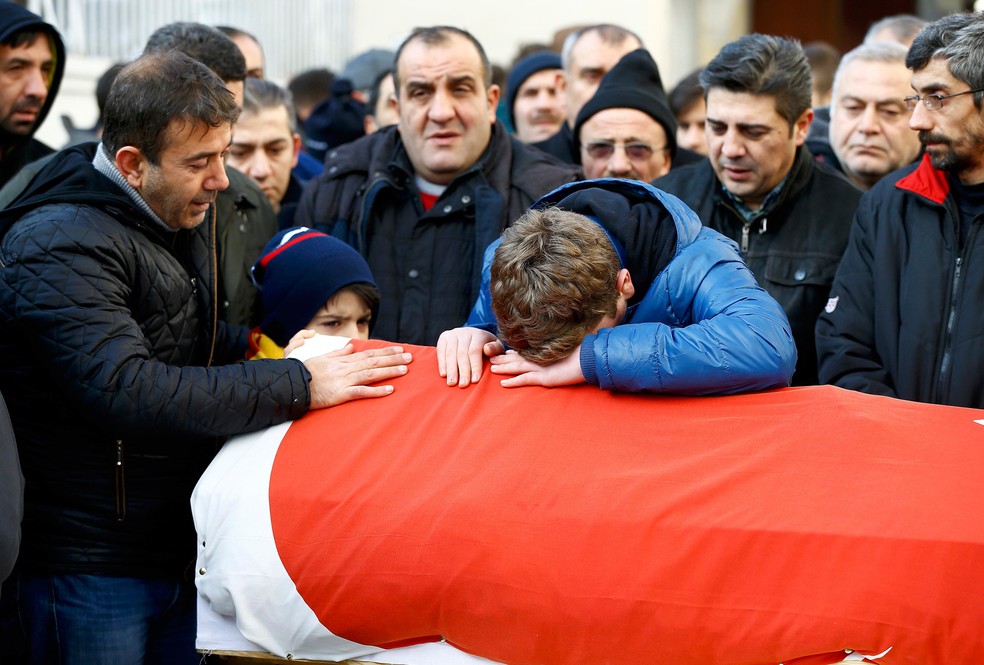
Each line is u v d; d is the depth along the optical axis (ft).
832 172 9.96
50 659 7.44
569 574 6.39
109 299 6.98
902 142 11.46
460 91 10.03
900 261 8.62
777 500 6.38
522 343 7.17
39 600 7.37
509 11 31.55
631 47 13.24
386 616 6.67
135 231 7.34
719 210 9.91
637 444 6.79
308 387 7.27
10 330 7.04
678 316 7.30
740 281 7.18
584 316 6.97
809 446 6.64
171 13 22.76
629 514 6.44
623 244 7.34
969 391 8.14
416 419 7.20
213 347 8.16
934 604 5.99
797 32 33.86
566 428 6.92
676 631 6.26
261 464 7.06
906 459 6.52
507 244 7.06
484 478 6.72
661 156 11.21
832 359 8.71
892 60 11.38
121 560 7.48
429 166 10.16
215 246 8.31
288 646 6.90
